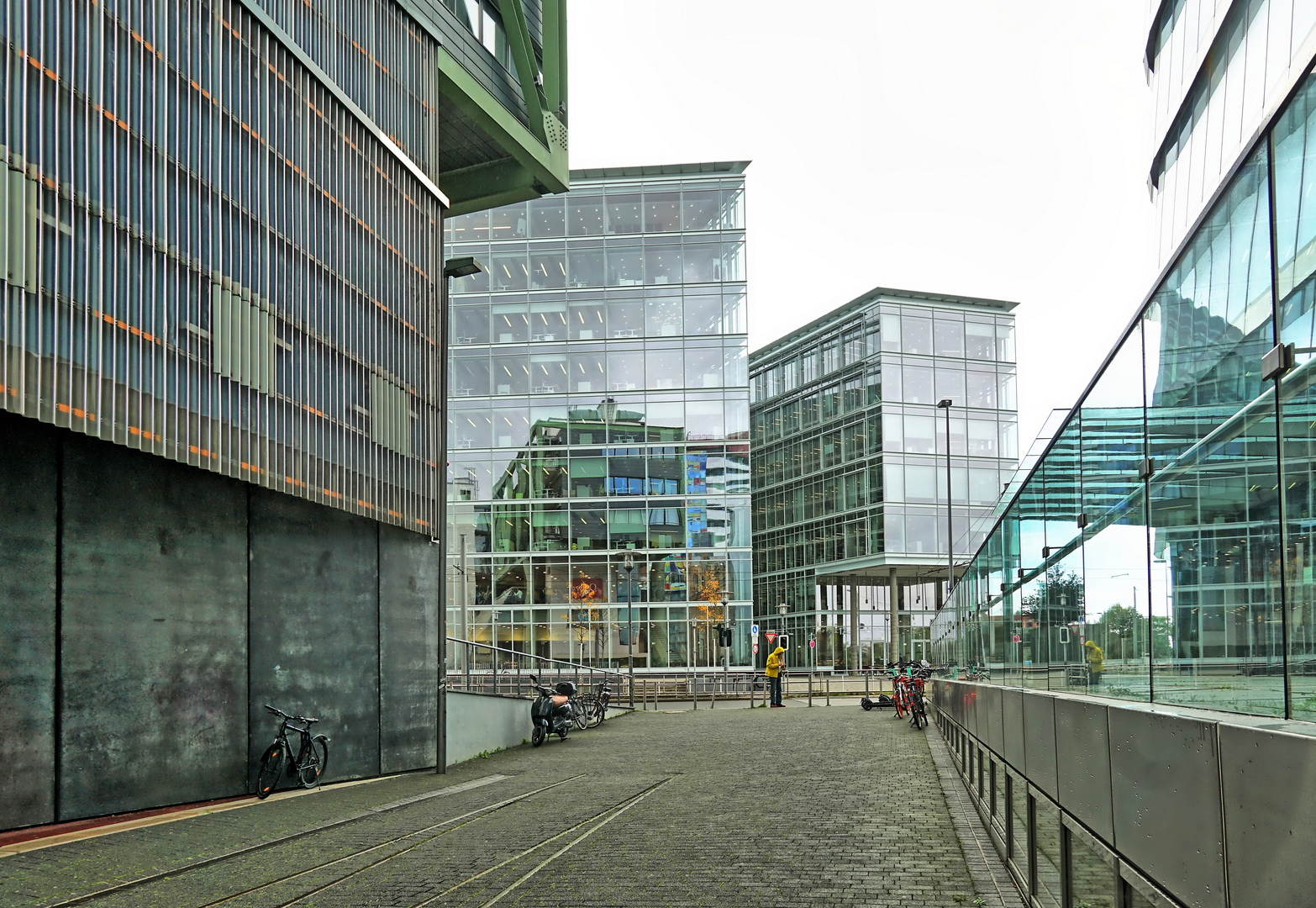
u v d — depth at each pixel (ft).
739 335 167.53
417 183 57.98
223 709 42.80
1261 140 9.59
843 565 217.56
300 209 46.55
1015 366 215.31
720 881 25.13
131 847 30.76
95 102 34.12
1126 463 15.67
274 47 45.27
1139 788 12.66
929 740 64.03
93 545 37.19
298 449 45.16
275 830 34.12
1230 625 10.89
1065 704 17.52
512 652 78.38
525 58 73.87
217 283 40.19
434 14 62.49
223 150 41.19
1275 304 9.41
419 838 32.78
